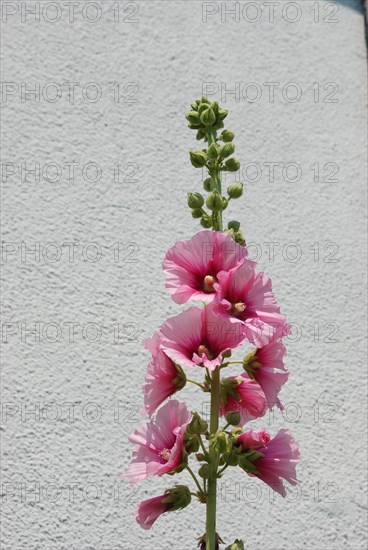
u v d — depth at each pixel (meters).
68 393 2.04
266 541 2.05
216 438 1.40
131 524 2.01
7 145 2.15
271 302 1.41
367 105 2.43
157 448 1.44
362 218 2.33
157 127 2.25
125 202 2.18
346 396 2.19
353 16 2.51
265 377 1.43
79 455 2.02
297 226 2.27
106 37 2.27
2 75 2.18
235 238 1.48
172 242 2.19
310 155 2.33
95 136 2.21
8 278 2.08
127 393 2.07
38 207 2.13
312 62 2.41
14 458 1.99
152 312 2.13
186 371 2.11
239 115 2.31
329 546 2.09
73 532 1.98
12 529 1.95
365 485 2.15
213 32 2.35
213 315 1.41
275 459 1.43
